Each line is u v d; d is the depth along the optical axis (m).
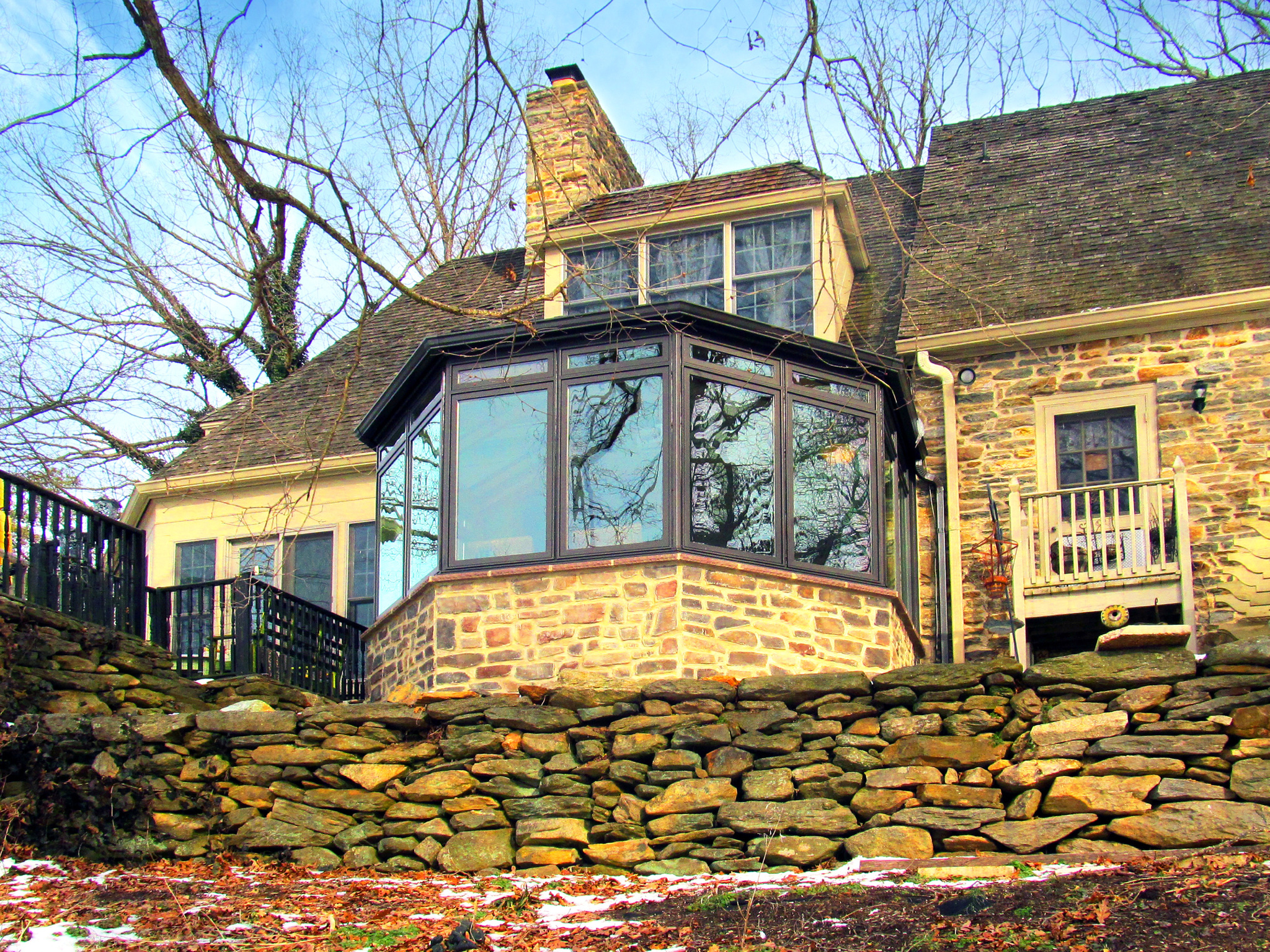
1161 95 18.00
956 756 9.98
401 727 11.04
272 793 10.79
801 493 12.26
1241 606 13.58
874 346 15.67
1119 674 9.96
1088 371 14.77
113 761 10.80
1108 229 15.93
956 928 7.88
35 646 11.12
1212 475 14.06
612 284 16.08
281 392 18.36
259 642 13.02
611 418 12.00
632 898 9.27
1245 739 9.45
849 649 12.00
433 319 18.73
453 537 12.18
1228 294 14.24
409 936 8.39
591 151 17.97
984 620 14.38
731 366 12.19
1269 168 15.95
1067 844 9.46
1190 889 8.11
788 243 15.68
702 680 10.70
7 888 9.48
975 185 17.66
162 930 8.50
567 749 10.72
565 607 11.61
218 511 16.97
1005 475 14.77
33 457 15.86
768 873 9.70
